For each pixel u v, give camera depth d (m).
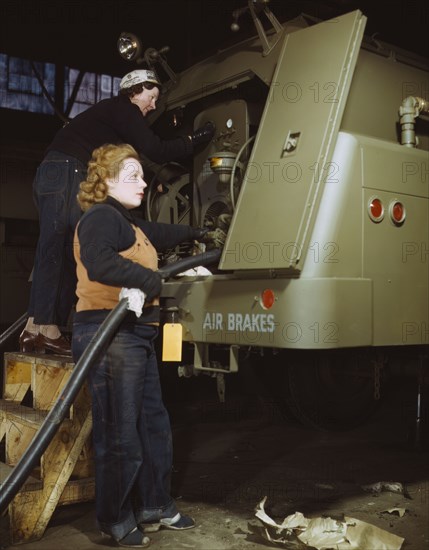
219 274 3.37
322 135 2.85
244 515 3.02
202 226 3.83
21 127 10.61
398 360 4.07
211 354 3.87
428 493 3.37
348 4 3.87
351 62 2.93
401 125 3.34
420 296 3.15
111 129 3.47
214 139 3.77
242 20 8.05
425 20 7.37
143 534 2.67
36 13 10.56
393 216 3.04
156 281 2.58
